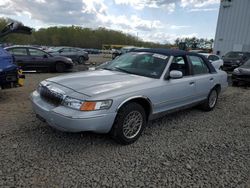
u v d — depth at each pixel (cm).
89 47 9175
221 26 2041
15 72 568
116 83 362
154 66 428
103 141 369
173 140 391
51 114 322
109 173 286
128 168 299
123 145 360
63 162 304
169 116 520
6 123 424
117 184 266
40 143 352
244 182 282
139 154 337
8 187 250
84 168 293
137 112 365
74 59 1927
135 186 264
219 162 327
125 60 471
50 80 384
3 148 332
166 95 410
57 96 332
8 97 617
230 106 638
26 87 760
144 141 381
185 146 371
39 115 354
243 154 354
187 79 462
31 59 1136
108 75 404
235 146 381
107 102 321
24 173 276
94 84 351
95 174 282
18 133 383
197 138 405
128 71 431
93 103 311
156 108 398
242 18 1908
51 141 361
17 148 334
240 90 908
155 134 413
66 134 386
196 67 508
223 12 2011
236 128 465
